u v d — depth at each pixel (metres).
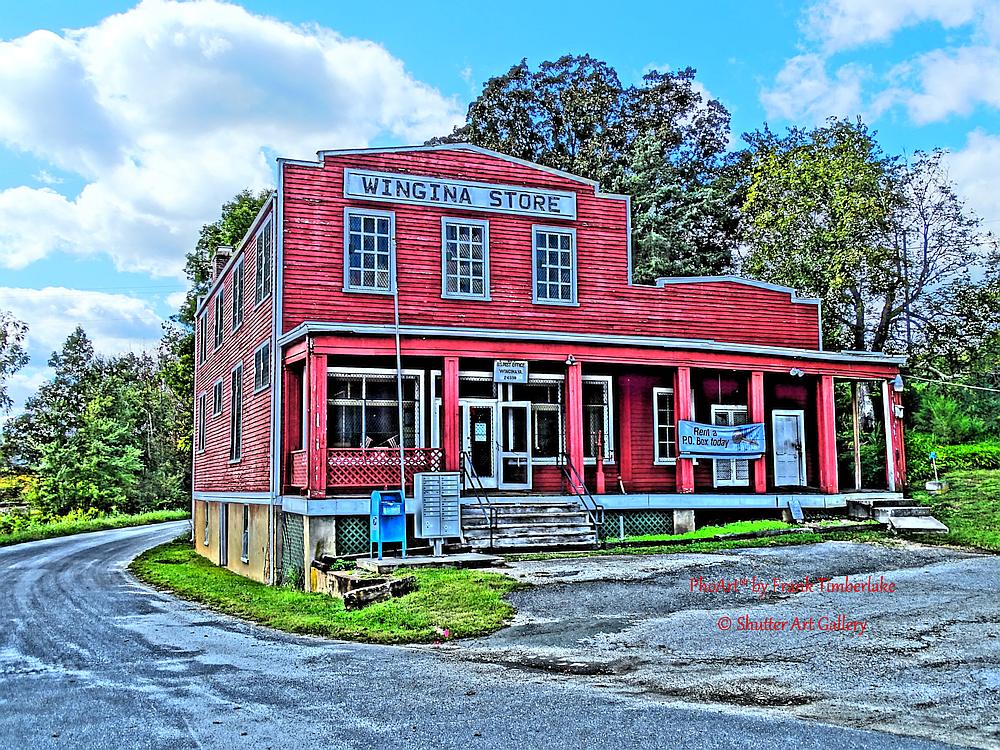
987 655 9.21
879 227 30.09
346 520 17.28
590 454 21.94
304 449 18.00
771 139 40.25
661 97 46.59
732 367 21.05
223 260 29.55
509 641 10.51
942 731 7.00
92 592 19.42
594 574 14.40
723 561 15.59
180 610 15.65
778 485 23.59
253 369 22.78
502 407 20.92
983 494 22.38
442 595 12.85
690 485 20.44
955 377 31.92
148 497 67.31
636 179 40.47
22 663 10.91
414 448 18.05
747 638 10.22
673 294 23.38
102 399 67.50
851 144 30.64
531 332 19.05
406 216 21.27
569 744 6.89
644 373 22.62
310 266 20.34
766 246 31.27
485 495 18.89
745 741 6.84
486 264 21.77
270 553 19.64
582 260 22.67
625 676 8.84
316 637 11.70
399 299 20.91
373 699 8.29
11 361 58.78
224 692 8.77
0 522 51.16
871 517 20.80
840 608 11.66
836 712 7.52
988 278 29.69
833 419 21.89
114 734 7.54
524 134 45.25
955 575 14.04
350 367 19.66
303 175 20.55
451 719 7.59
